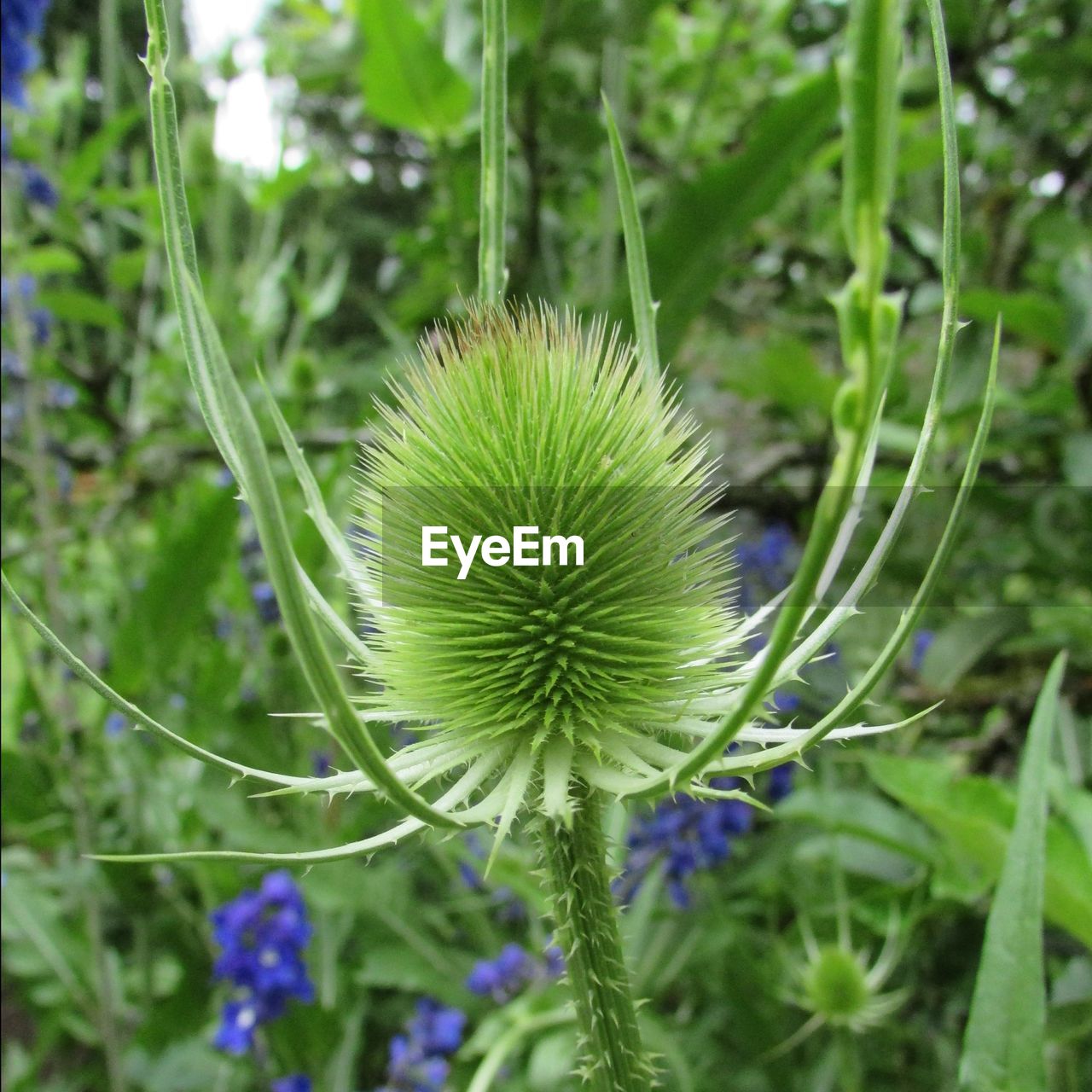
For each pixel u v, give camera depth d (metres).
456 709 0.15
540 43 0.29
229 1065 0.30
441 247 0.34
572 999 0.14
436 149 0.30
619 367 0.16
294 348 0.41
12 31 0.28
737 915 0.27
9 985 0.34
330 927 0.29
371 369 0.40
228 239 0.35
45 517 0.28
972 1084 0.13
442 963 0.28
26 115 0.34
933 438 0.11
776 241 0.40
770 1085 0.24
